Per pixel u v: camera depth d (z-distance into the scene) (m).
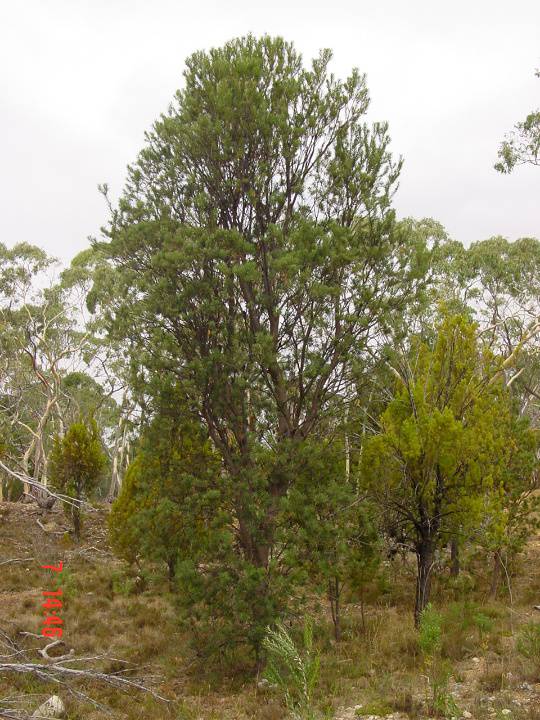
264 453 10.25
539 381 24.70
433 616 8.64
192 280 10.52
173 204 11.12
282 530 9.80
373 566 11.77
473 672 9.16
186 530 10.34
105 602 14.55
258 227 10.80
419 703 8.04
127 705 8.93
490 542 12.41
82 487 21.38
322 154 11.39
